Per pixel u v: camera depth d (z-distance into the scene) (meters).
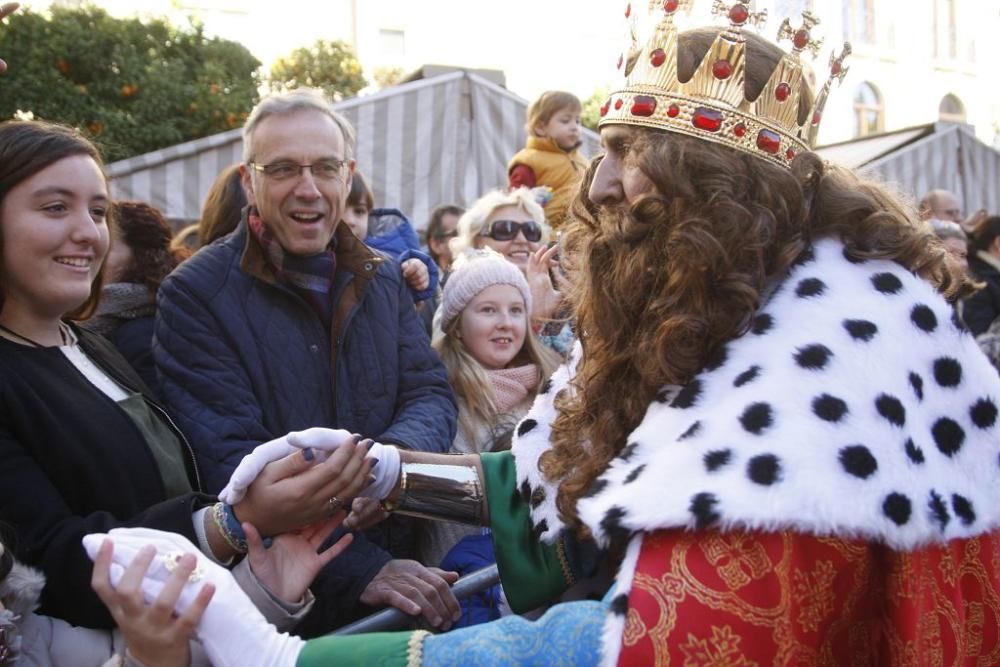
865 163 5.54
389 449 1.38
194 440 1.66
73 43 7.02
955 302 1.11
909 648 0.91
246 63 7.97
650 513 0.90
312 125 1.83
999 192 5.95
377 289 1.98
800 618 0.89
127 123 7.10
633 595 0.90
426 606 1.56
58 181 1.41
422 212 4.88
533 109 3.64
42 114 6.89
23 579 1.21
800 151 1.11
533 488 1.31
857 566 0.92
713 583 0.88
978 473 0.96
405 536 1.88
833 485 0.87
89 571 1.25
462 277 2.24
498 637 0.99
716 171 1.04
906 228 1.07
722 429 0.93
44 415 1.34
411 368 1.96
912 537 0.88
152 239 2.15
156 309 2.00
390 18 13.75
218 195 2.36
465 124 4.99
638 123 1.11
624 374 1.12
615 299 1.12
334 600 1.61
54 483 1.34
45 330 1.46
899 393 0.94
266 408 1.74
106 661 1.24
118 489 1.39
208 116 7.46
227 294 1.78
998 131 13.45
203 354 1.72
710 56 1.07
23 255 1.40
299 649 1.03
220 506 1.32
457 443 2.12
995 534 1.03
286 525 1.31
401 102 4.83
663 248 1.06
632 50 1.17
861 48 12.97
